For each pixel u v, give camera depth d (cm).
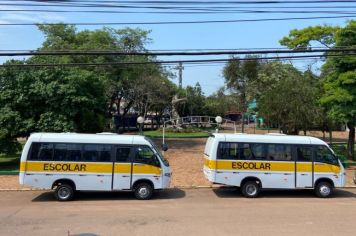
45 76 2931
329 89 3086
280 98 3509
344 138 5369
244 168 2012
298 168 2033
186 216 1580
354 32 2955
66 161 1917
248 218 1546
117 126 6097
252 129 6756
